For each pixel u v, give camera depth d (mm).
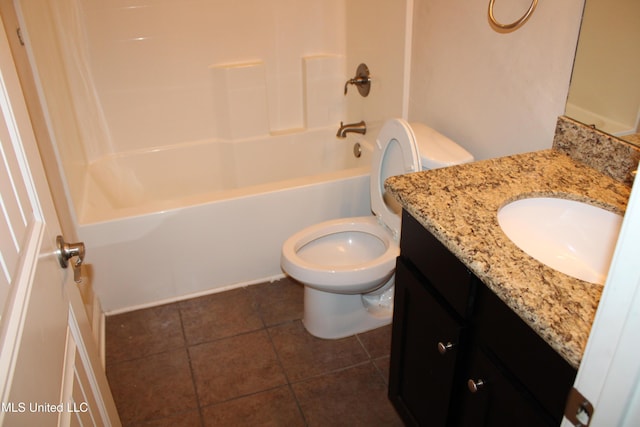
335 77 2967
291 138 2990
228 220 2242
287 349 2051
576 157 1402
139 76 2641
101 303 2236
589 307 864
